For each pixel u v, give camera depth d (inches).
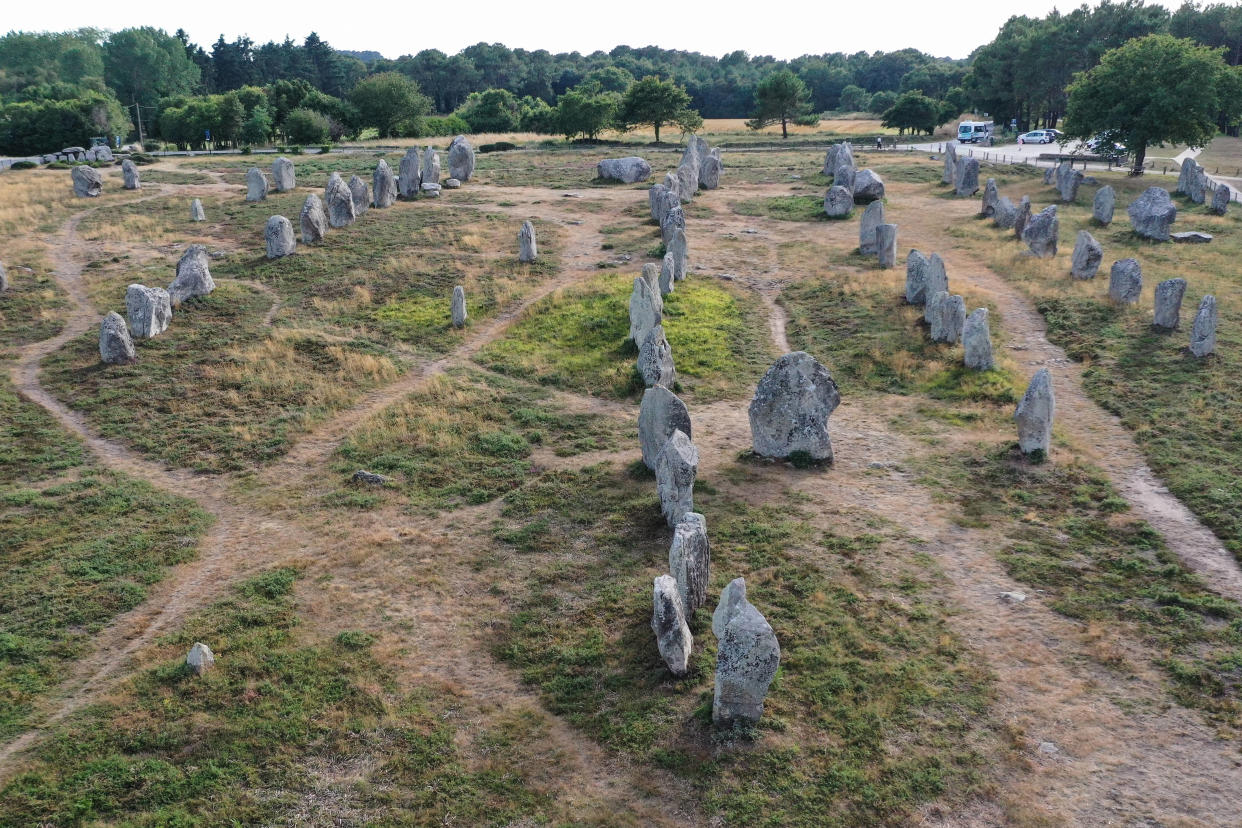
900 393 1147.3
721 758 559.5
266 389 1190.9
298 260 1689.2
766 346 1315.2
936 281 1314.0
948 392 1127.6
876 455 981.2
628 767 560.7
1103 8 3914.9
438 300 1515.7
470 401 1147.9
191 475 991.6
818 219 2046.0
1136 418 1025.5
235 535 863.7
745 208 2171.5
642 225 1998.0
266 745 584.4
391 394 1189.1
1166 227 1743.4
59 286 1582.2
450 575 788.6
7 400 1163.9
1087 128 2431.1
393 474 977.5
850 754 559.2
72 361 1283.2
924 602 713.6
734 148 3590.1
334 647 687.7
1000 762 551.8
